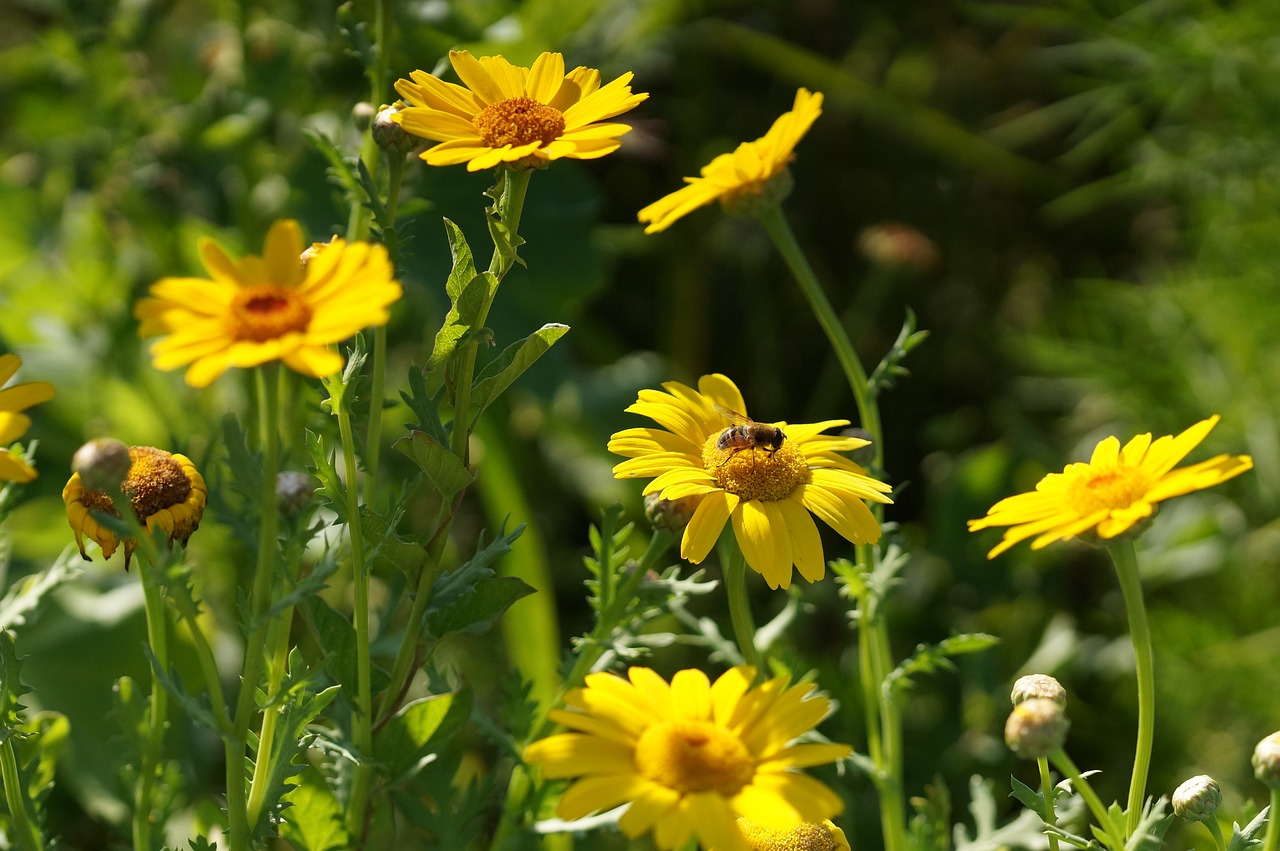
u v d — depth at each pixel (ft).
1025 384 5.16
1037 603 4.31
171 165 4.25
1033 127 5.45
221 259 2.31
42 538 3.77
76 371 4.05
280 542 2.48
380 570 3.54
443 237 3.37
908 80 5.58
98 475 2.35
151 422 4.08
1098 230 5.56
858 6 5.64
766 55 5.06
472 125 2.48
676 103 5.17
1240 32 4.68
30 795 2.60
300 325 2.30
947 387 5.24
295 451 2.95
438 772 2.64
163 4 4.24
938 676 4.01
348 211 2.89
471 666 3.96
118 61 4.10
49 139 4.64
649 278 5.30
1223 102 4.88
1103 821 2.40
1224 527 4.35
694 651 4.07
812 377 5.26
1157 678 3.97
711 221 5.09
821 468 2.57
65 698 3.14
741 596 2.56
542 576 3.39
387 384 3.97
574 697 2.40
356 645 2.56
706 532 2.52
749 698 2.40
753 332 5.08
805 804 2.34
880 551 2.77
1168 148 5.10
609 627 2.60
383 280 2.30
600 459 4.48
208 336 2.29
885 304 5.35
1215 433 4.48
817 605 4.17
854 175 5.51
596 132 2.46
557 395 3.91
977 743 3.83
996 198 5.57
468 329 2.48
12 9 5.03
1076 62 5.45
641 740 2.37
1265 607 4.21
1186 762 3.89
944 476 4.67
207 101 4.09
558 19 4.46
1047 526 2.44
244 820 2.45
